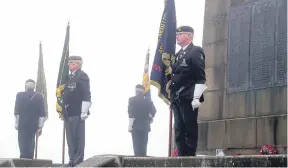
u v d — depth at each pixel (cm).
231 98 1689
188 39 1185
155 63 1273
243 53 1673
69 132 1584
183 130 1164
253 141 1605
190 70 1154
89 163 988
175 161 931
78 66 1605
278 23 1586
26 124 2077
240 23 1695
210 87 1756
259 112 1605
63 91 1611
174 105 1171
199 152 1748
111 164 973
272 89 1579
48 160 1534
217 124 1716
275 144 1544
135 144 2378
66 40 1883
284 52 1559
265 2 1627
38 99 2097
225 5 1753
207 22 1800
